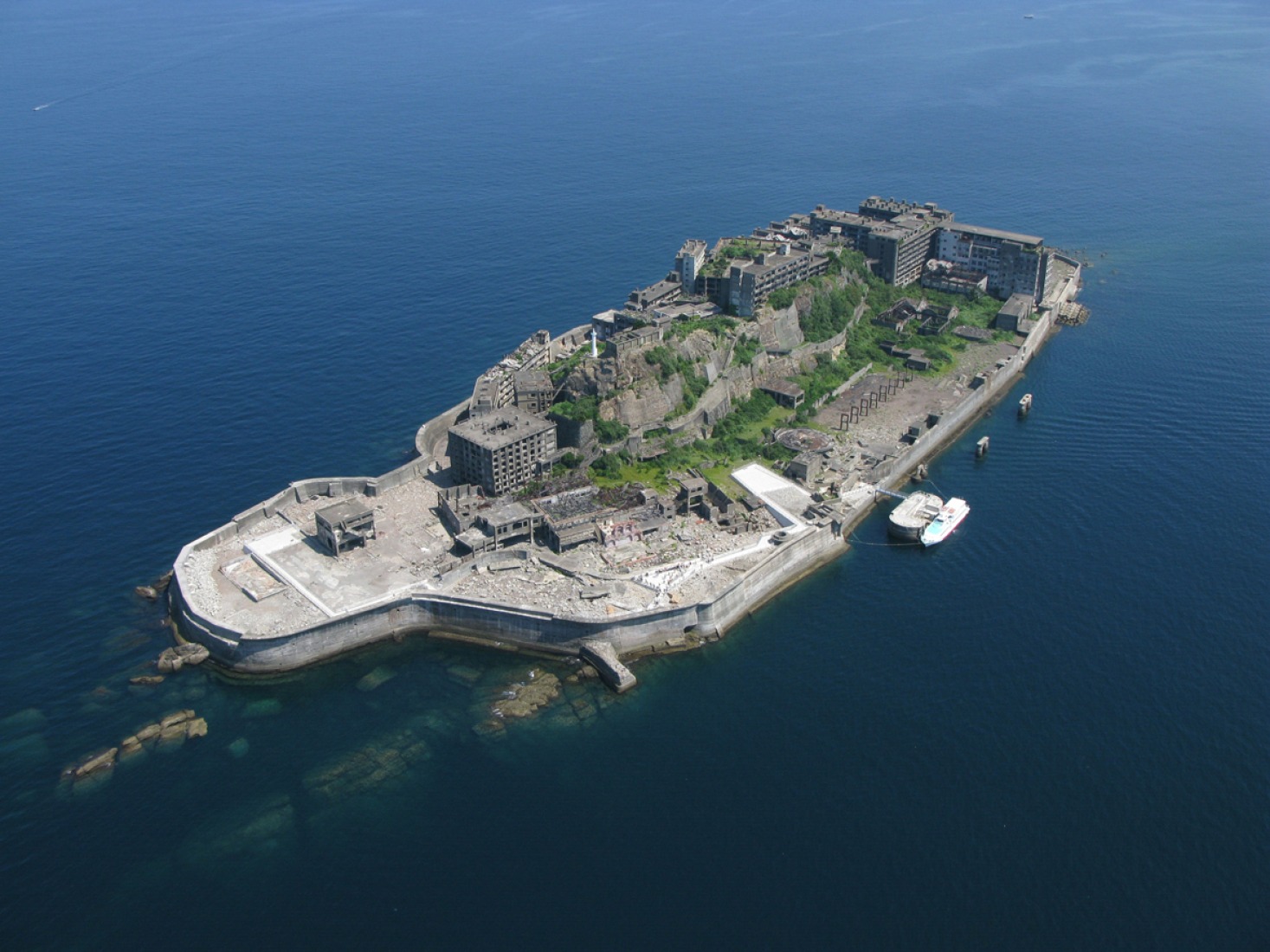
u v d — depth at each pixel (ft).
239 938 611.06
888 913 621.31
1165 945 601.21
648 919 618.03
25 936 615.16
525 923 617.21
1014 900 629.10
